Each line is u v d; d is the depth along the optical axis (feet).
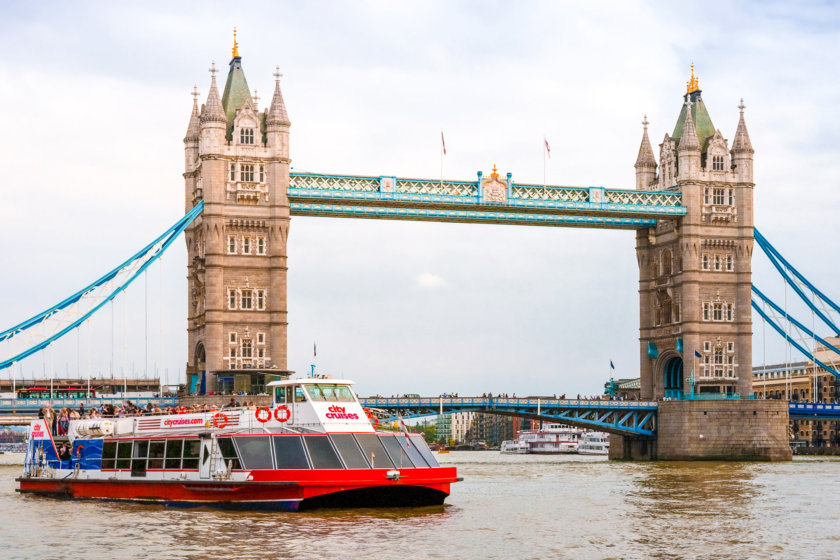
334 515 209.77
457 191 493.36
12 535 188.14
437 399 487.20
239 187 463.42
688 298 524.11
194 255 488.85
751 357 531.09
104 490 241.96
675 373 553.64
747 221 533.14
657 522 212.84
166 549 173.68
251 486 214.07
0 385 602.03
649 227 545.44
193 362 485.97
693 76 550.36
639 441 542.98
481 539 186.70
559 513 227.81
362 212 482.69
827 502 254.27
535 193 505.25
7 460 525.75
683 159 528.22
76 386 583.58
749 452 505.66
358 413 223.51
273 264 464.24
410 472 220.02
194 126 495.00
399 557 168.55
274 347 461.37
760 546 182.09
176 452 228.84
